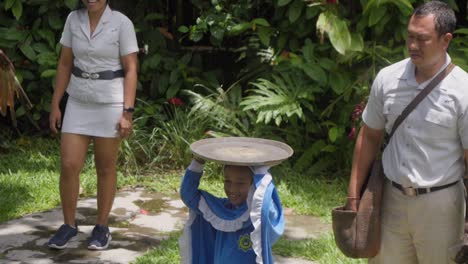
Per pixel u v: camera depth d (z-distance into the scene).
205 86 7.55
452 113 2.99
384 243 3.26
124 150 6.95
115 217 5.68
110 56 4.70
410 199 3.10
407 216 3.14
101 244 4.95
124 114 4.75
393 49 6.88
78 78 4.73
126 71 4.76
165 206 6.02
